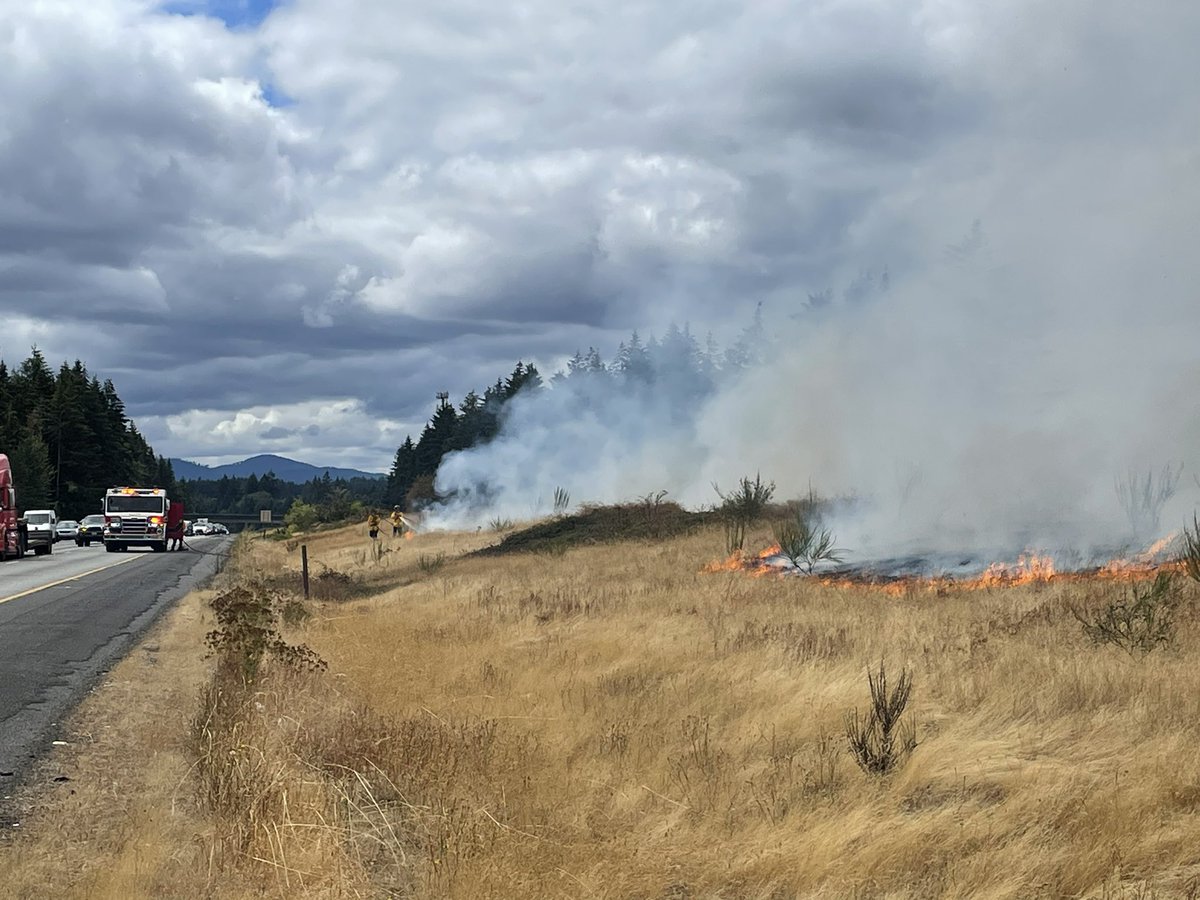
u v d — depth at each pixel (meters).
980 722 8.00
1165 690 8.37
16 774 7.55
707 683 9.86
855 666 10.20
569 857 5.63
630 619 14.44
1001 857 5.36
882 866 5.44
